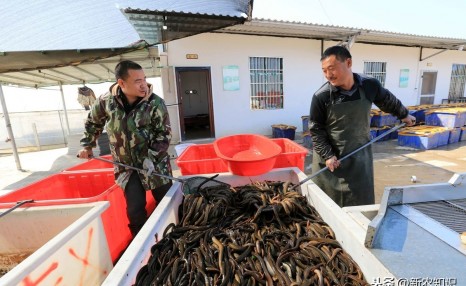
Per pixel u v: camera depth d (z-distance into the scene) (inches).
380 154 210.1
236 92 269.7
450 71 398.0
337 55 58.9
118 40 120.9
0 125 318.7
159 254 43.6
